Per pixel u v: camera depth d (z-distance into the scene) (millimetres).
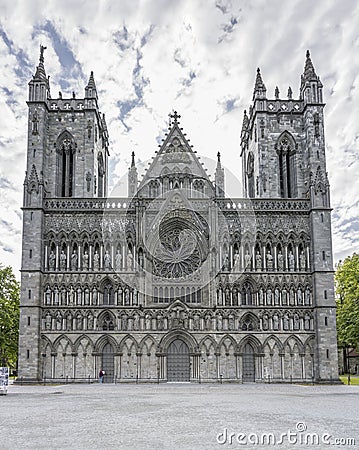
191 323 93188
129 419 38031
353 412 42938
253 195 111625
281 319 93812
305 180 102625
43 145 100500
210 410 44406
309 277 95688
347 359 142875
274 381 91938
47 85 104812
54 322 92812
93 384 88812
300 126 104938
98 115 108938
